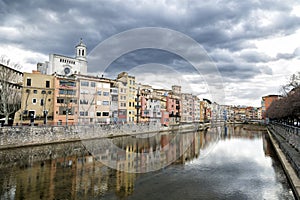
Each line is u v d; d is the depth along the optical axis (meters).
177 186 14.19
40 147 30.31
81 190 13.37
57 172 17.52
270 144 36.53
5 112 32.56
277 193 13.04
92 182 14.92
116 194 12.77
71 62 57.78
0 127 27.38
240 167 19.42
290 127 23.91
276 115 52.09
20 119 40.47
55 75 46.66
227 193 13.12
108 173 17.17
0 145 26.98
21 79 48.34
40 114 43.00
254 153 27.27
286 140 27.05
